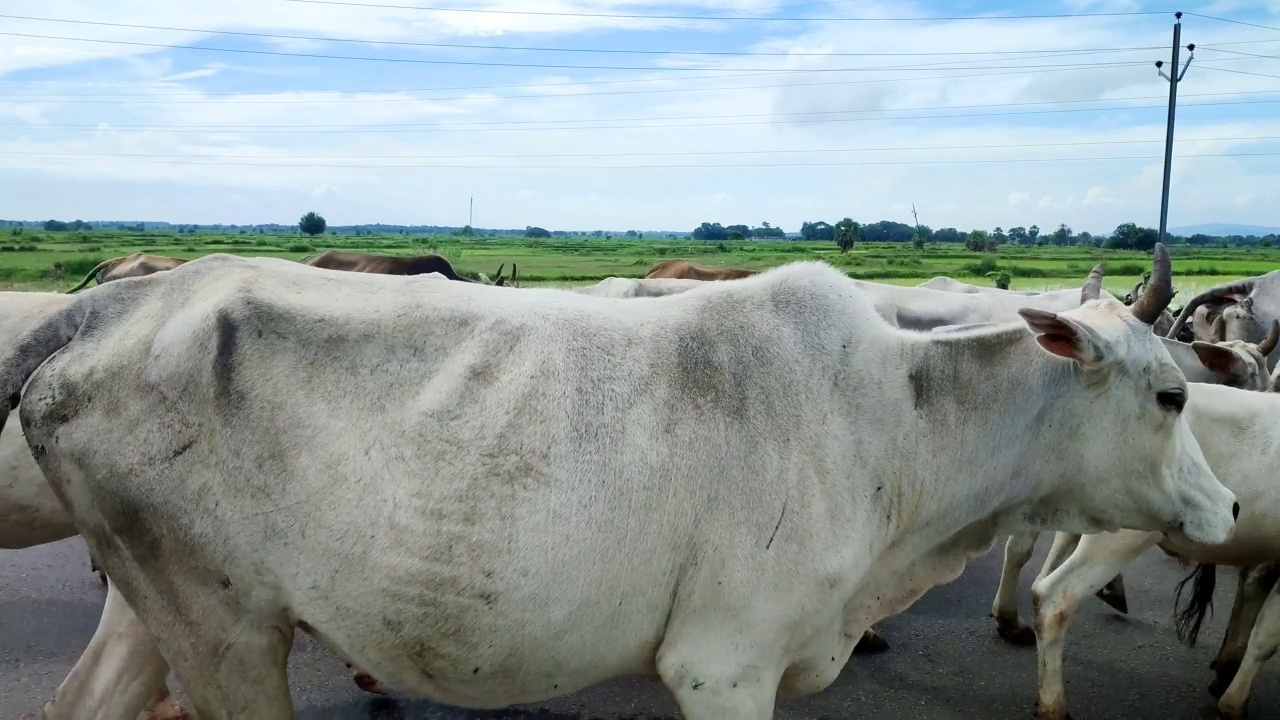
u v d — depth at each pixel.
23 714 4.47
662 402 2.89
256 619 2.87
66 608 5.67
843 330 3.18
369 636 2.83
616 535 2.78
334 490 2.74
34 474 4.20
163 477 2.75
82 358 2.84
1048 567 5.27
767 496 2.90
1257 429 4.68
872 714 4.84
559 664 2.89
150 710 4.12
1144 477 3.46
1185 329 11.42
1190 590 6.66
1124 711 4.97
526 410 2.79
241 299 2.84
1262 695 5.19
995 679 5.25
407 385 2.82
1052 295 9.16
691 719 2.91
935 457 3.26
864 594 3.39
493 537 2.71
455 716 4.63
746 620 2.88
